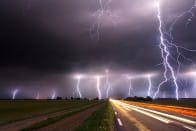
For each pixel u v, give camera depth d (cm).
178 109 3644
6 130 2422
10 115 4762
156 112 3603
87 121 2328
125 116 2820
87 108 6000
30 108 7481
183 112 3347
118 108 4909
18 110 6500
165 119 2380
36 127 2322
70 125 2389
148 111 3881
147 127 1752
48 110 6212
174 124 1916
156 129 1633
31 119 3662
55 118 3241
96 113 3447
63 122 2792
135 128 1709
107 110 3678
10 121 3394
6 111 6091
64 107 7638
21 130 2177
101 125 1836
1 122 3284
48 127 2347
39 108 7425
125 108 4925
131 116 2814
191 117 2606
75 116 3600
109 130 1625
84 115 3659
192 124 1898
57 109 6481
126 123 2042
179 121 2152
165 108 4453
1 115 4778
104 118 2361
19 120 3584
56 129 2133
